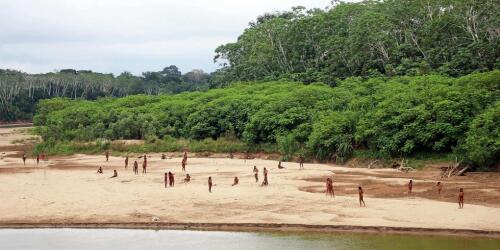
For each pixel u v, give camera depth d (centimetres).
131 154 8406
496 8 8181
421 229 3222
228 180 5212
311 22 11400
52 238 3356
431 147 5962
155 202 4159
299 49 11631
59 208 4028
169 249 3058
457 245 2941
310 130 7319
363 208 3788
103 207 4038
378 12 10269
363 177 5272
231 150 8081
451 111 5762
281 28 11950
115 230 3534
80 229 3572
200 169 6200
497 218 3403
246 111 8544
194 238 3288
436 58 8606
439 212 3597
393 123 6194
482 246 2906
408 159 6019
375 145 6412
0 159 8031
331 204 3944
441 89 6169
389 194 4291
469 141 5309
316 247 2994
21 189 4825
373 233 3259
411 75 8362
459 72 7906
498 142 5100
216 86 14150
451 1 8675
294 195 4306
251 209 3859
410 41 9544
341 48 10331
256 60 12106
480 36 8425
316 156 6931
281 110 7944
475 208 3681
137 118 9806
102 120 10181
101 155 8469
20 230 3556
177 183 5088
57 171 6253
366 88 8150
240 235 3322
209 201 4147
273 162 6950
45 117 12450
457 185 4631
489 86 6094
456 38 8656
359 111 7019
